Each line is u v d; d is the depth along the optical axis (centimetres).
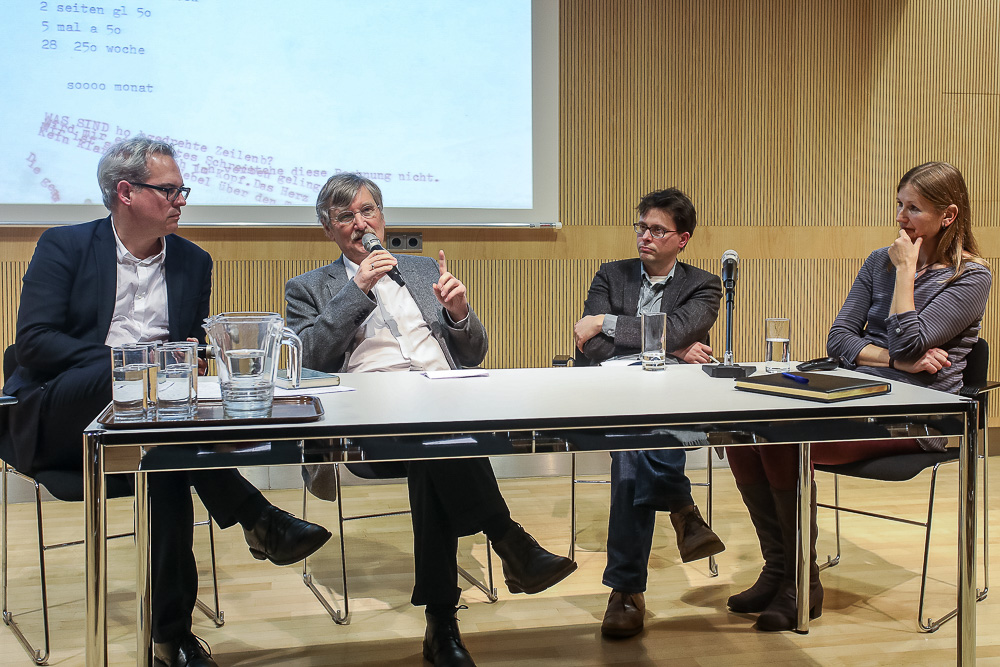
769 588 214
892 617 211
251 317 134
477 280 394
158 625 170
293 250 376
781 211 412
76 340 199
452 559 180
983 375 243
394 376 192
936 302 243
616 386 173
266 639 202
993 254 425
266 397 133
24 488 338
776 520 214
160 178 213
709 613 216
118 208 214
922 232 251
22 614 219
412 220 385
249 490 187
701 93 402
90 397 186
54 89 348
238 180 368
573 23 391
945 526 291
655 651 192
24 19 344
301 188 374
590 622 211
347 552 272
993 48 420
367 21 374
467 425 131
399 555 269
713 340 407
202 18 360
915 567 250
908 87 416
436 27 380
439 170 385
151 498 170
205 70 361
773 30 405
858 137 415
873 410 146
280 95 369
